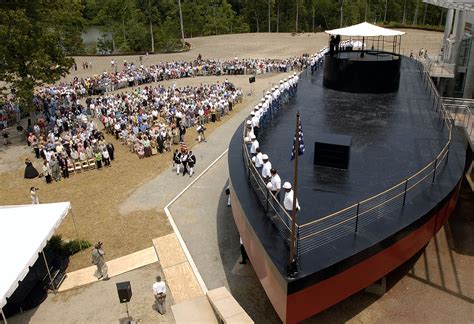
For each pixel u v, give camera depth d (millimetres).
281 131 20328
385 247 11812
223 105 39281
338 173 15711
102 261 16969
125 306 15523
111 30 91438
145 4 94625
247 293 15586
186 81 54094
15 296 15477
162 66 58125
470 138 20438
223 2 110188
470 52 31688
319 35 82062
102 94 49281
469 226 19375
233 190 15133
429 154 17156
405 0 102812
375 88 26312
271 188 13391
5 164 30453
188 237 19625
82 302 15914
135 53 74625
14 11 33469
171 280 16672
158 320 14734
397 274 16188
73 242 19391
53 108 41031
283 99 25156
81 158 28609
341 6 103625
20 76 35375
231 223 20688
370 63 25781
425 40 68688
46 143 31344
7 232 15773
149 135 32062
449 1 27938
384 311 14336
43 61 34594
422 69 32719
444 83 36469
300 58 58312
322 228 12266
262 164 15219
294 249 10953
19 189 26266
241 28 106500
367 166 16219
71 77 57500
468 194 22141
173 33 90188
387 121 21188
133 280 16984
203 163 28594
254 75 55781
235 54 69250
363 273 11672
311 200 13852
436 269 16438
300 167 16312
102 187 25797
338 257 11031
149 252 18812
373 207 13195
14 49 33875
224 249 18516
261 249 11844
